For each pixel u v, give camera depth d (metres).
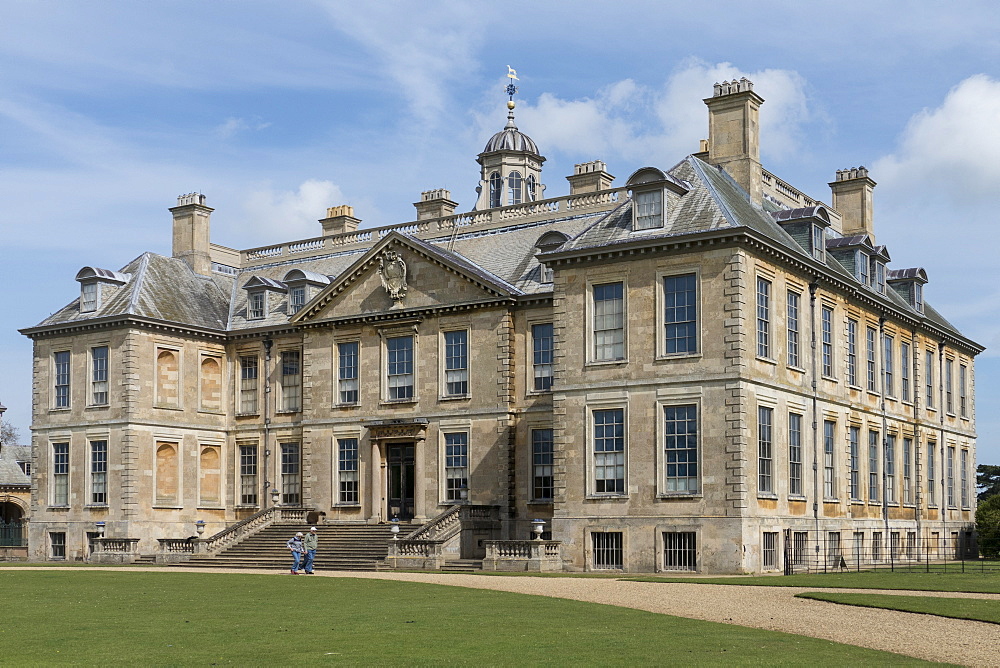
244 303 67.56
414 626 24.84
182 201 68.88
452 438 56.69
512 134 102.94
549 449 54.19
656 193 47.75
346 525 57.12
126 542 57.66
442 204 66.12
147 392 62.03
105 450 62.25
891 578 39.81
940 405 66.88
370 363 59.56
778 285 48.28
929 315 67.69
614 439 47.25
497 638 22.77
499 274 57.94
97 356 63.34
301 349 62.97
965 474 70.62
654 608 28.78
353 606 29.44
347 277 60.25
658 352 46.44
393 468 58.69
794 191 60.25
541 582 37.94
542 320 54.75
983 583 36.81
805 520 48.66
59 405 64.75
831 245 57.69
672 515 45.38
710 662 19.62
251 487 64.44
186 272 67.31
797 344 49.94
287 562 52.19
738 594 32.69
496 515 54.06
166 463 62.91
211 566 53.50
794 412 48.75
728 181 51.94
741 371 44.66
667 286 46.75
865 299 56.50
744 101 53.00
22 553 67.00
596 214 57.69
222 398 65.81
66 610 28.97
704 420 45.19
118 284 64.31
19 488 92.75
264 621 26.06
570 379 48.41
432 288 57.88
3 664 19.94
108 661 20.25
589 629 24.20
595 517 47.12
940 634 23.64
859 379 55.81
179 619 26.64
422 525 52.12
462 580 39.25
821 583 36.78
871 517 55.97
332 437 60.22
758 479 45.41
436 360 57.31
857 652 20.95
